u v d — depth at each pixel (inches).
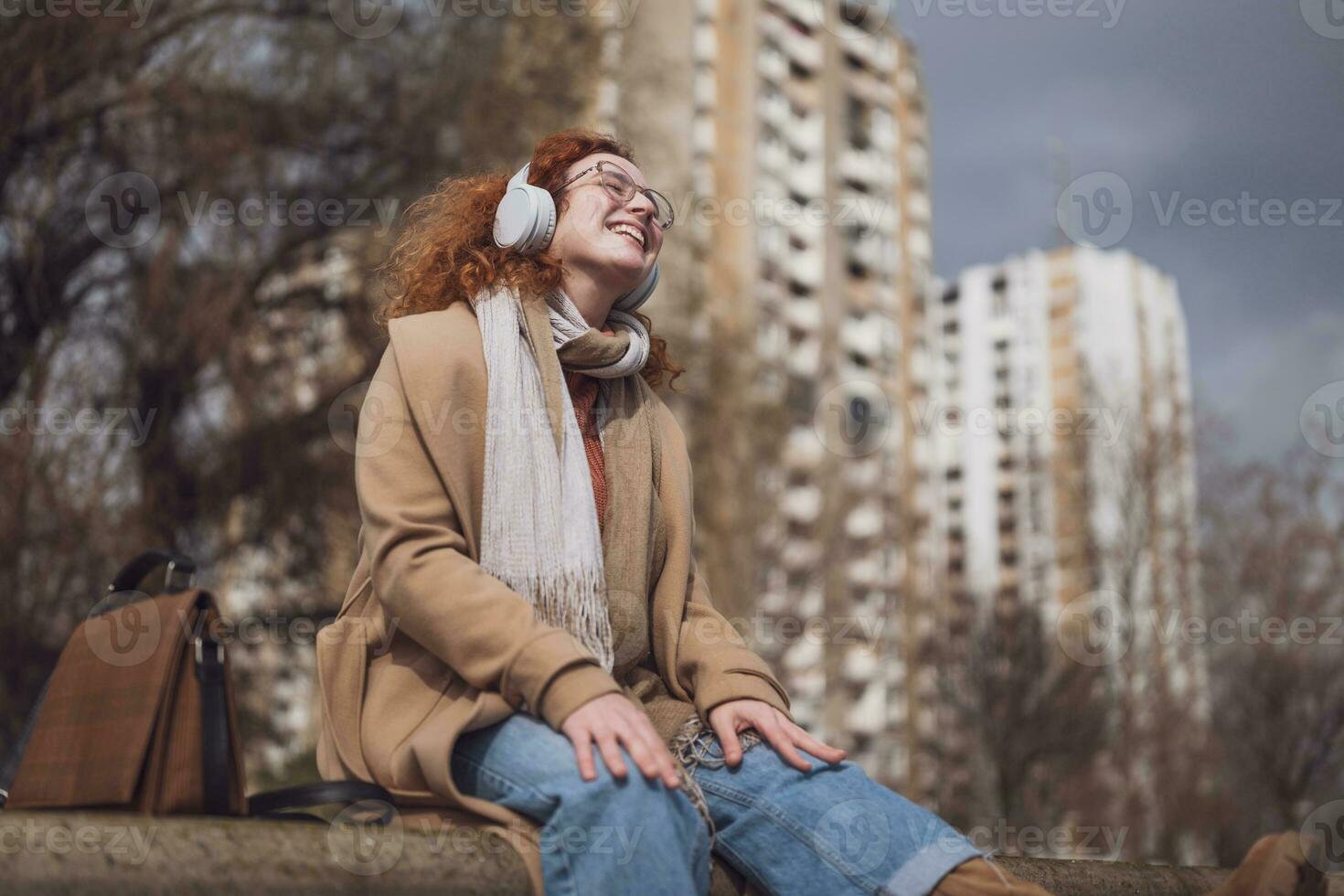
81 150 364.2
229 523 372.2
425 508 60.4
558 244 70.7
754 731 63.7
